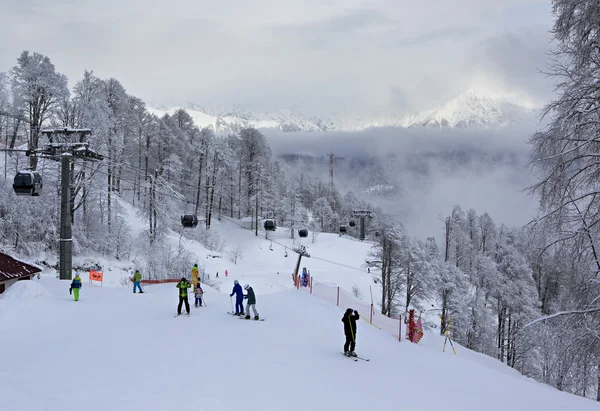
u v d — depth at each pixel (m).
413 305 48.44
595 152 11.54
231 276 55.12
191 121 88.50
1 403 7.20
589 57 11.70
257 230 78.31
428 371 14.31
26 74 43.97
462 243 78.31
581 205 12.08
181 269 43.28
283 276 57.59
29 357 11.16
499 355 44.50
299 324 19.06
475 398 11.47
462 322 44.62
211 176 72.12
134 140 65.50
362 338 18.66
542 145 12.65
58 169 43.00
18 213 41.91
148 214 51.22
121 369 10.26
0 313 16.64
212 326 16.69
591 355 12.16
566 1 11.98
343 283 58.16
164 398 8.12
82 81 45.72
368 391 10.53
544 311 42.00
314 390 9.95
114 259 48.97
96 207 52.03
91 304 20.98
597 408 12.13
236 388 9.34
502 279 44.00
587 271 12.38
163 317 18.39
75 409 7.15
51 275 39.84
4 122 57.44
